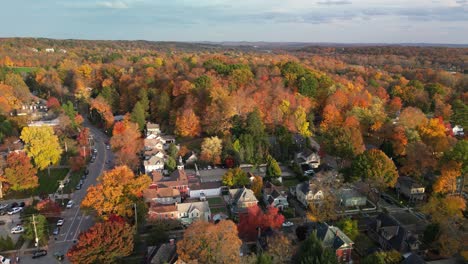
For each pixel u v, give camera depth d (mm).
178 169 106375
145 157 117812
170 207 83000
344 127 118375
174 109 151875
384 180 92188
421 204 93562
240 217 79812
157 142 129500
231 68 173000
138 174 111250
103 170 116438
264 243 70438
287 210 88250
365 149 114625
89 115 177625
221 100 135250
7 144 123750
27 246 76000
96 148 137250
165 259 66000
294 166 111625
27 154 108750
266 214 78438
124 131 127438
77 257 62406
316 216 80938
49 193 99625
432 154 104000
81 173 113812
